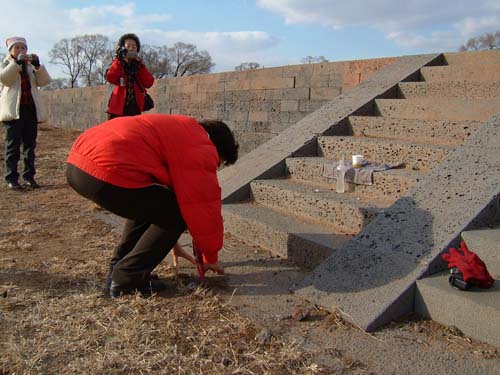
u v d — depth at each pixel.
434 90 4.86
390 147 4.13
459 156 3.44
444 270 2.73
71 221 4.78
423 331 2.47
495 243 2.58
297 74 6.71
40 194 6.15
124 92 5.46
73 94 17.45
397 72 5.52
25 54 6.16
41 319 2.64
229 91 8.12
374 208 3.44
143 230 3.13
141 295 2.96
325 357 2.28
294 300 2.90
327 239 3.42
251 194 4.60
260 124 7.43
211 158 2.76
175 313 2.74
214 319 2.67
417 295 2.61
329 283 2.91
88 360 2.25
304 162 4.46
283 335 2.49
